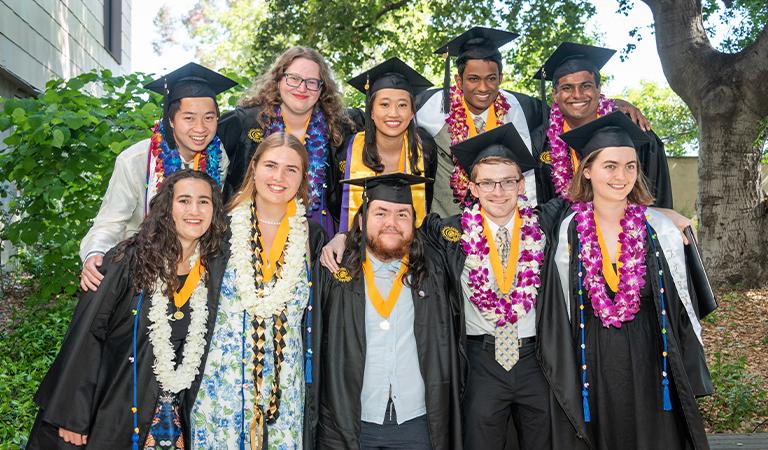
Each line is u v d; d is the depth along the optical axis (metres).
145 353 3.52
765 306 10.85
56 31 11.84
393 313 3.76
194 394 3.53
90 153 6.20
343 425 3.65
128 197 4.25
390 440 3.69
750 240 11.87
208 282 3.63
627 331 3.89
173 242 3.55
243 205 3.75
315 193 4.70
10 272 9.76
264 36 16.55
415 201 4.84
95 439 3.47
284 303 3.63
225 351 3.54
